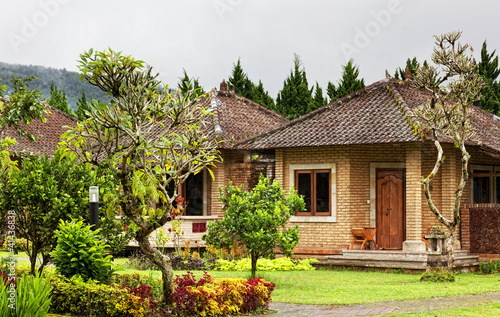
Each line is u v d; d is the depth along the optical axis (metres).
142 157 11.29
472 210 22.33
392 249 23.12
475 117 26.86
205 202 26.08
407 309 12.23
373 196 23.30
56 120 34.25
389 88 24.86
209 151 11.95
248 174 25.31
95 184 13.60
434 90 18.33
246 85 38.41
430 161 22.95
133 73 10.99
